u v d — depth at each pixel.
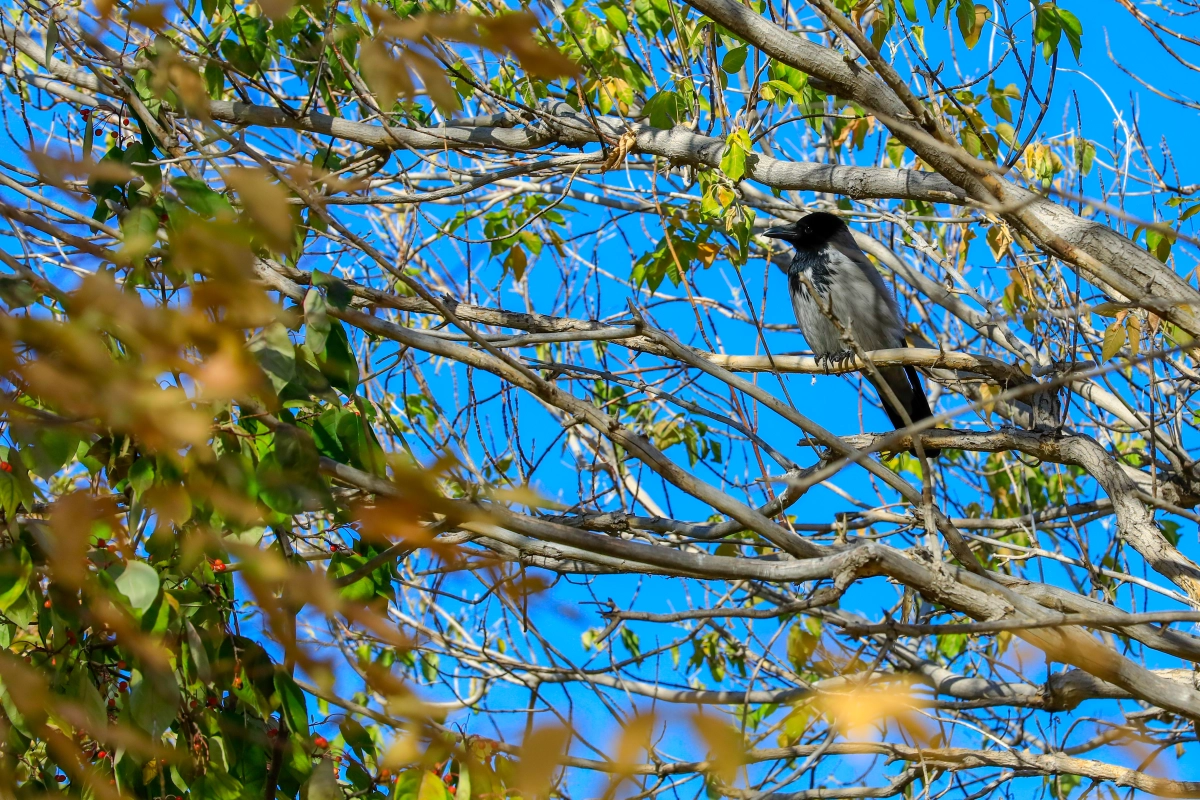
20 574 6.22
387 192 14.07
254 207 3.21
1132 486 10.31
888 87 9.26
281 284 7.30
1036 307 11.66
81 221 7.18
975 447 11.17
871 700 3.03
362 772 7.31
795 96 11.69
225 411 6.47
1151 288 8.90
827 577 6.95
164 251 5.91
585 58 11.43
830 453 10.05
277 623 3.62
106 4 3.62
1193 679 9.20
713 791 9.14
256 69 11.29
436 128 12.05
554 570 10.00
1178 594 9.66
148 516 6.39
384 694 4.14
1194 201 11.51
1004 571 14.15
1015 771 10.44
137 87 8.91
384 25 2.88
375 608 7.40
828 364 11.71
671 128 12.04
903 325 15.03
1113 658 7.43
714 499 7.73
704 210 11.52
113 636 6.25
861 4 11.20
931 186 10.82
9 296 5.38
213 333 3.36
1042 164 11.80
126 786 6.51
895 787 11.03
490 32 2.83
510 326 10.99
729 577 7.23
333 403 7.04
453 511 3.17
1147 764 7.71
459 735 6.37
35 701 4.82
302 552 9.83
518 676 11.67
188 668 6.70
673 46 13.30
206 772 6.88
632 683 12.46
